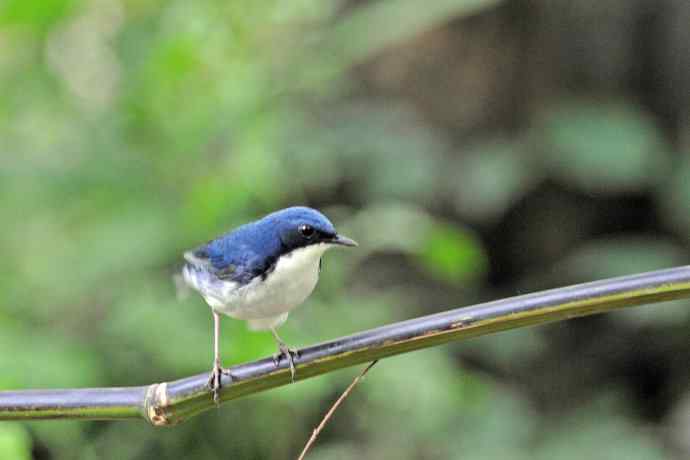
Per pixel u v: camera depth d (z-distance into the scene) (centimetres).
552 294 508
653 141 1500
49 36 1140
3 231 1105
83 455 1118
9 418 538
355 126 1472
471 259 1127
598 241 1560
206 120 1055
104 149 1079
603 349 1537
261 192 1062
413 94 1520
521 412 1366
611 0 1509
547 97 1529
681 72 1526
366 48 1214
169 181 1073
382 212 1155
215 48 1052
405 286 1468
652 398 1548
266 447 1202
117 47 1095
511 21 1514
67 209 1092
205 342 1038
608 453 1347
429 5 1195
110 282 1092
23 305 1118
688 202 1484
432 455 1277
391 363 1151
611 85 1533
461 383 1275
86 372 1031
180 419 542
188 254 713
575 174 1489
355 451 1252
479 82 1518
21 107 1130
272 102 1184
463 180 1481
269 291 676
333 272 1141
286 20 1102
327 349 536
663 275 499
